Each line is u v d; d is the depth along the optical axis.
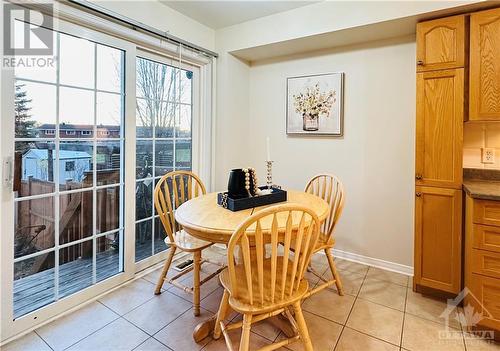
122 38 2.29
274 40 2.79
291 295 1.43
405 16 2.16
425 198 2.20
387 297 2.22
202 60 3.04
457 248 2.08
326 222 2.45
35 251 1.87
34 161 1.84
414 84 2.53
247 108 3.45
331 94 2.91
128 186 2.42
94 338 1.75
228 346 1.47
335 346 1.69
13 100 1.69
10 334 1.73
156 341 1.73
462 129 2.03
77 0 1.90
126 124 2.37
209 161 3.21
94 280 2.21
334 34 2.56
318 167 3.06
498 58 1.90
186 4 2.59
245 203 1.89
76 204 2.09
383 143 2.70
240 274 1.63
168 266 2.24
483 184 2.05
